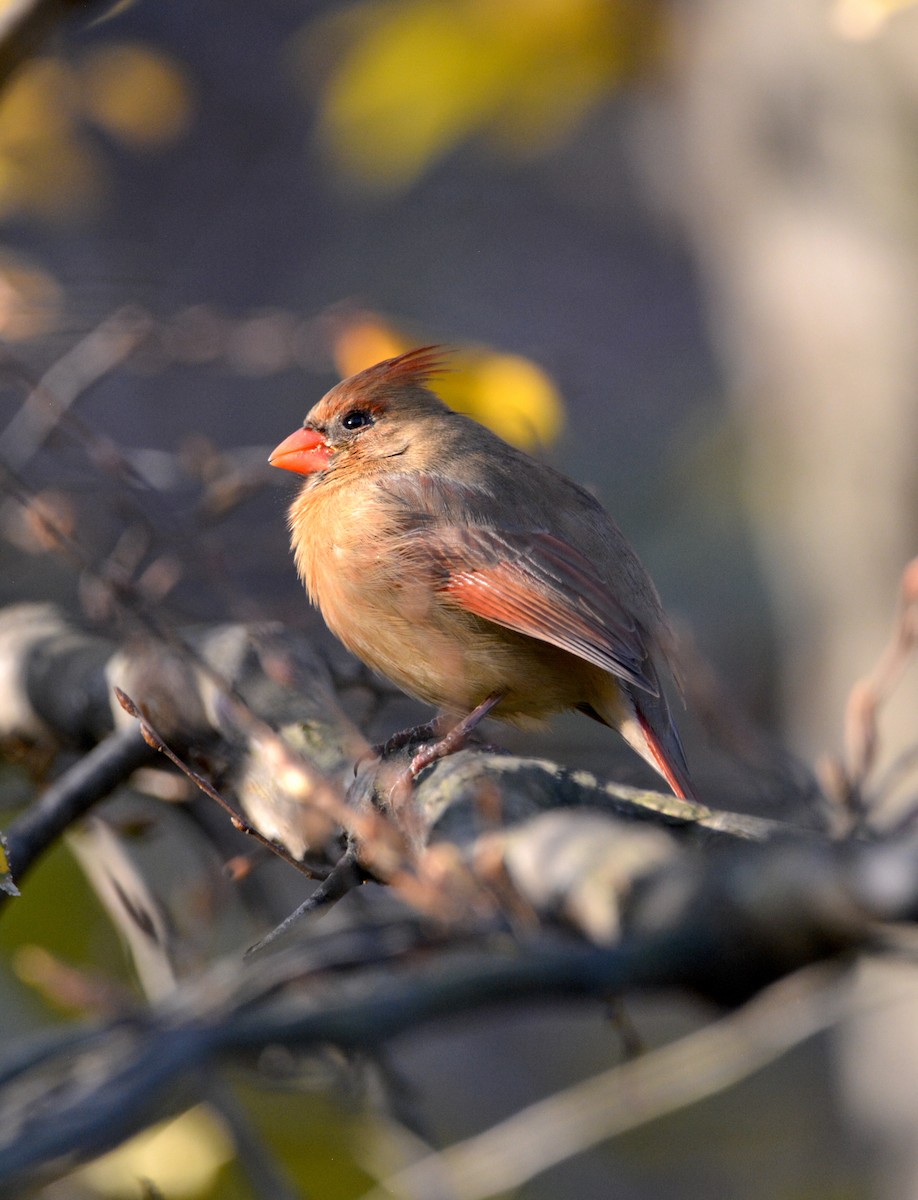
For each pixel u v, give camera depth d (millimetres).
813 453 12984
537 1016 13922
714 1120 11961
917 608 5887
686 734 10320
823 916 2861
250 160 20594
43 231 17516
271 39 20859
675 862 3506
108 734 6766
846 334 12617
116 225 19406
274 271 20406
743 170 13133
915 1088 11711
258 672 6285
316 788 4875
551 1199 11156
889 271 12438
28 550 8070
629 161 21312
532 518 7582
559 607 7281
